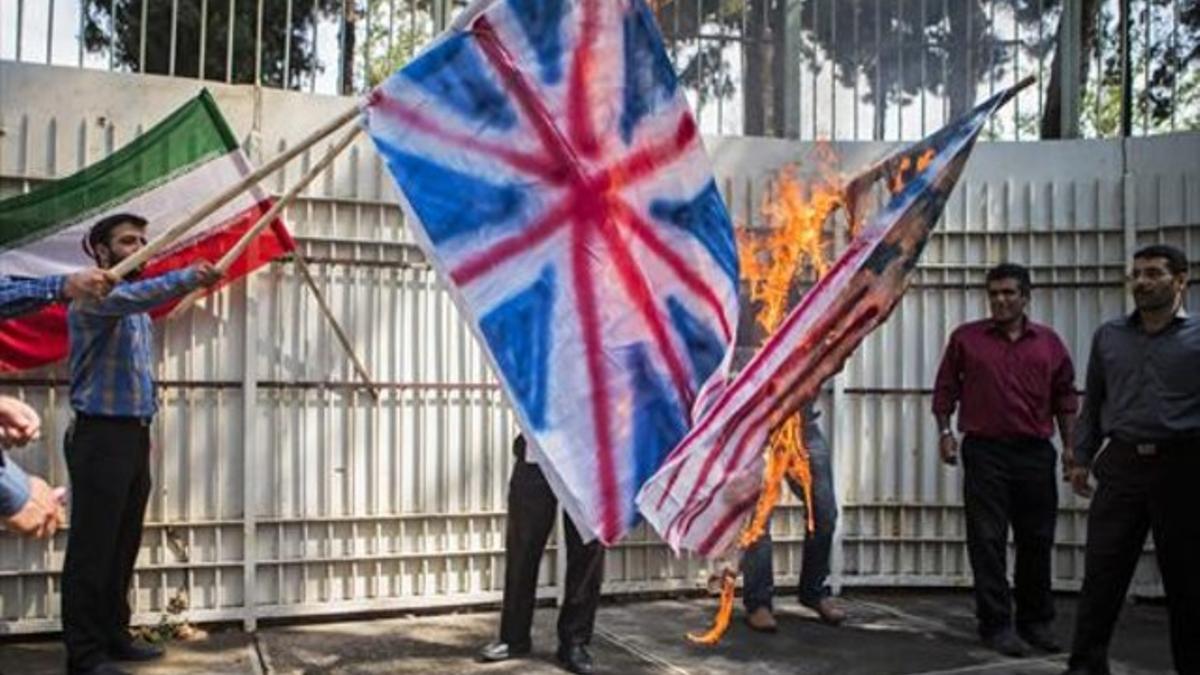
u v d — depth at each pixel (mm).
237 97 5703
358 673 4953
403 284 5992
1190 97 7094
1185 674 4781
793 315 3408
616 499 3248
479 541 6129
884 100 6934
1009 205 6793
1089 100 7188
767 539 5836
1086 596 4910
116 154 5395
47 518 1833
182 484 5574
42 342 5258
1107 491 4867
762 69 6867
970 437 5676
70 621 4590
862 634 5797
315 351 5801
